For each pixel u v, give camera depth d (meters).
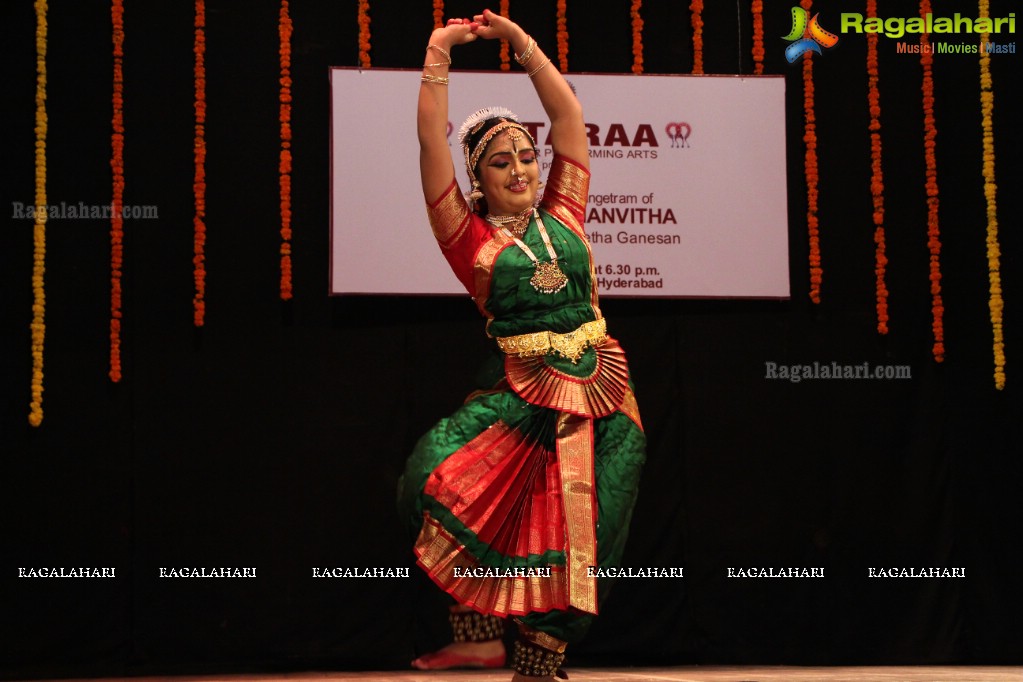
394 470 5.64
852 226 5.98
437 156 3.83
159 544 5.47
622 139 5.82
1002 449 5.93
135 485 5.49
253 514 5.54
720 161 5.86
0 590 5.35
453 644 3.78
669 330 5.84
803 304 5.93
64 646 5.37
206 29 5.73
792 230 5.95
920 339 5.95
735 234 5.84
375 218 5.67
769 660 5.71
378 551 5.59
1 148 5.55
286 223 5.67
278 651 5.48
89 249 5.57
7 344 5.47
